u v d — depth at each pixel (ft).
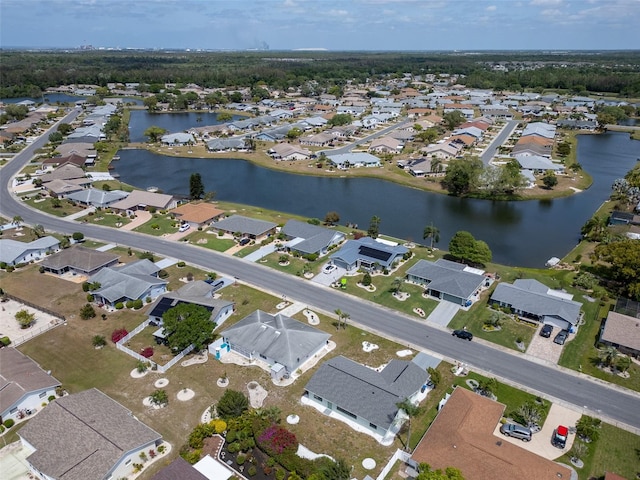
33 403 200.75
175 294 275.80
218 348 238.27
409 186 524.93
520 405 202.18
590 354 235.61
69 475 156.46
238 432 181.27
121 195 457.27
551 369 225.35
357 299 287.07
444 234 400.06
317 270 323.37
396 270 323.78
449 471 152.35
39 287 303.48
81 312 266.57
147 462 172.35
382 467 171.22
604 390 211.82
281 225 396.78
